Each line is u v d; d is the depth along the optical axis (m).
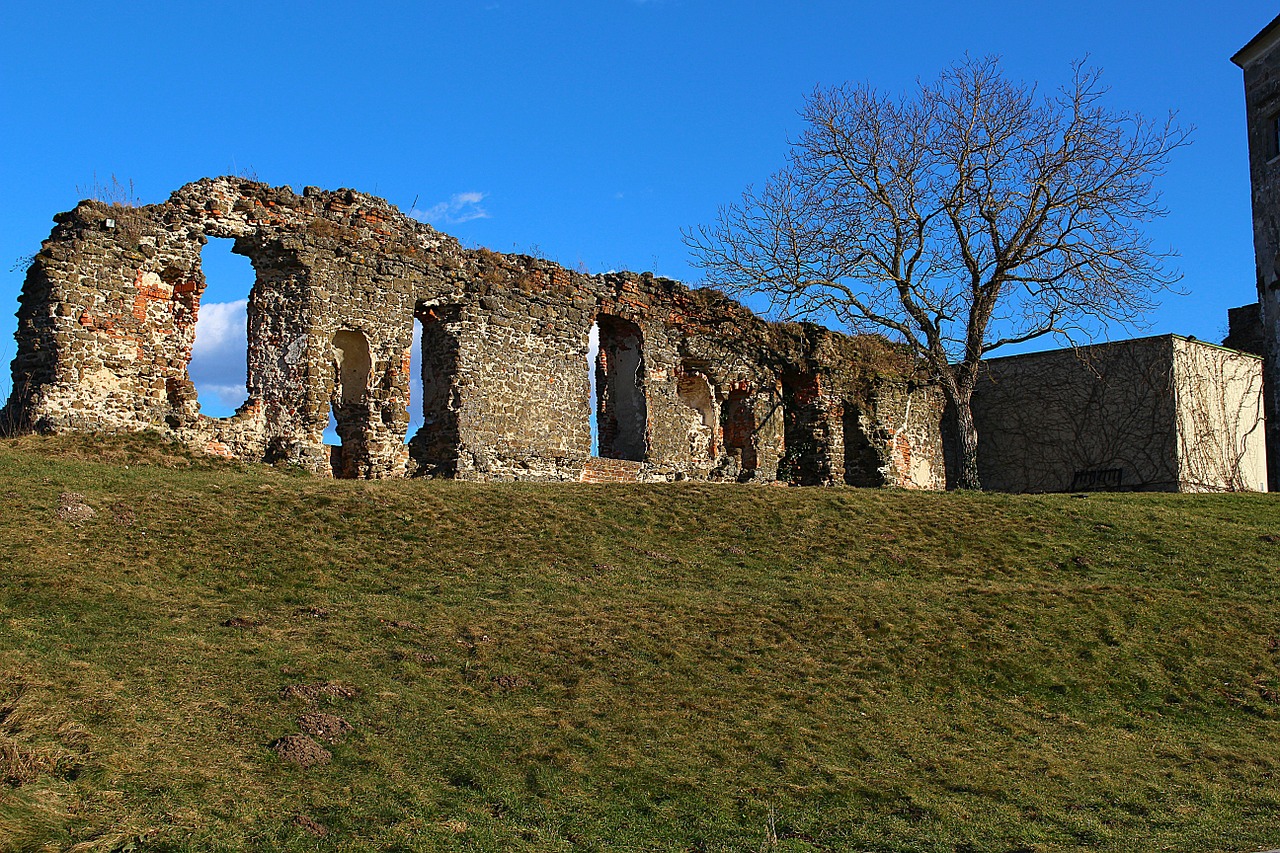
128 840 7.92
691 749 10.60
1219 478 29.67
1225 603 15.54
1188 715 12.60
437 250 22.83
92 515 14.70
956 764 10.78
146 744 9.38
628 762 10.20
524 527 16.69
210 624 12.21
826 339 29.89
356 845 8.29
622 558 16.02
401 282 21.92
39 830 7.82
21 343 18.56
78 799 8.38
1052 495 21.75
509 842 8.57
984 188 26.86
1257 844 9.28
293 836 8.32
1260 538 18.48
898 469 31.09
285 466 19.83
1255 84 26.14
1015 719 12.12
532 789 9.56
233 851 8.01
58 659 10.70
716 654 12.83
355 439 21.33
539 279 24.44
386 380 21.61
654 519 17.73
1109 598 15.41
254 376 20.56
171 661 11.03
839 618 14.12
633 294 26.30
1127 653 13.88
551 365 24.36
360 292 21.28
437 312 22.88
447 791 9.38
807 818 9.45
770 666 12.70
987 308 26.69
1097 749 11.47
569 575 15.09
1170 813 9.94
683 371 27.55
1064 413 30.91
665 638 13.07
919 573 16.42
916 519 18.77
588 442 24.95
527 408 23.72
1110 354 30.11
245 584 13.62
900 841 9.09
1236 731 12.20
